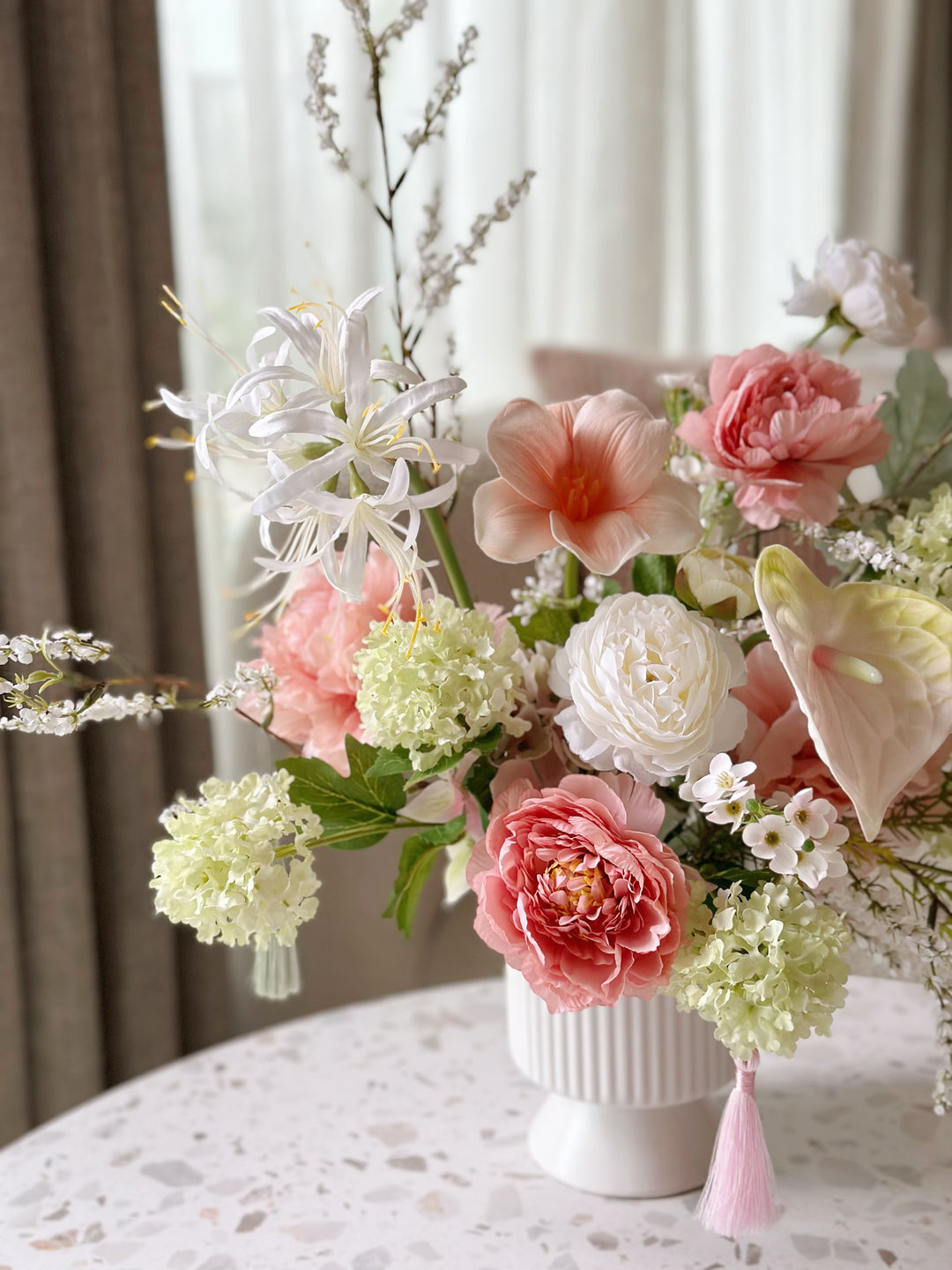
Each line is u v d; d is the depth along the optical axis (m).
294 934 0.57
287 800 0.57
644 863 0.52
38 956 1.29
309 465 0.51
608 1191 0.71
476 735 0.56
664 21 1.90
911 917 0.59
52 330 1.26
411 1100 0.83
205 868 0.54
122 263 1.27
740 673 0.54
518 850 0.54
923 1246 0.66
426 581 0.69
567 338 1.94
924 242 2.64
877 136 2.44
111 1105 0.84
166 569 1.37
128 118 1.28
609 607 0.54
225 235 1.54
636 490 0.55
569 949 0.53
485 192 1.73
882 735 0.54
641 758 0.52
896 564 0.57
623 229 1.93
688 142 2.01
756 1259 0.66
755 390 0.59
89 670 1.29
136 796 1.34
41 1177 0.76
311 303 0.56
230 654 1.52
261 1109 0.83
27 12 1.21
